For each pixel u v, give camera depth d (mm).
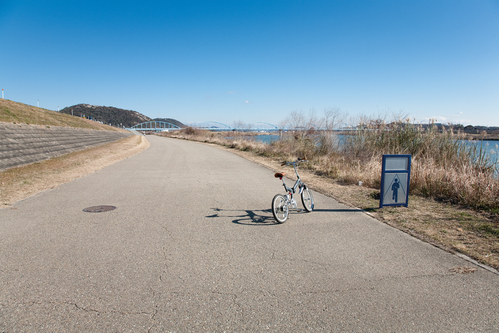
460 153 10086
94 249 4445
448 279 3645
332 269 3891
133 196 8164
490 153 9273
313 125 18625
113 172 12602
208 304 3076
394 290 3391
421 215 6301
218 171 13188
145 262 4027
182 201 7637
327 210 6809
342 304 3111
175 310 2963
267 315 2908
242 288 3398
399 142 12273
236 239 4938
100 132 40438
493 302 3166
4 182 9391
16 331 2611
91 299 3125
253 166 14922
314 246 4664
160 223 5754
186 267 3896
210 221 5930
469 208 6793
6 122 15883
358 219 6094
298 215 6410
